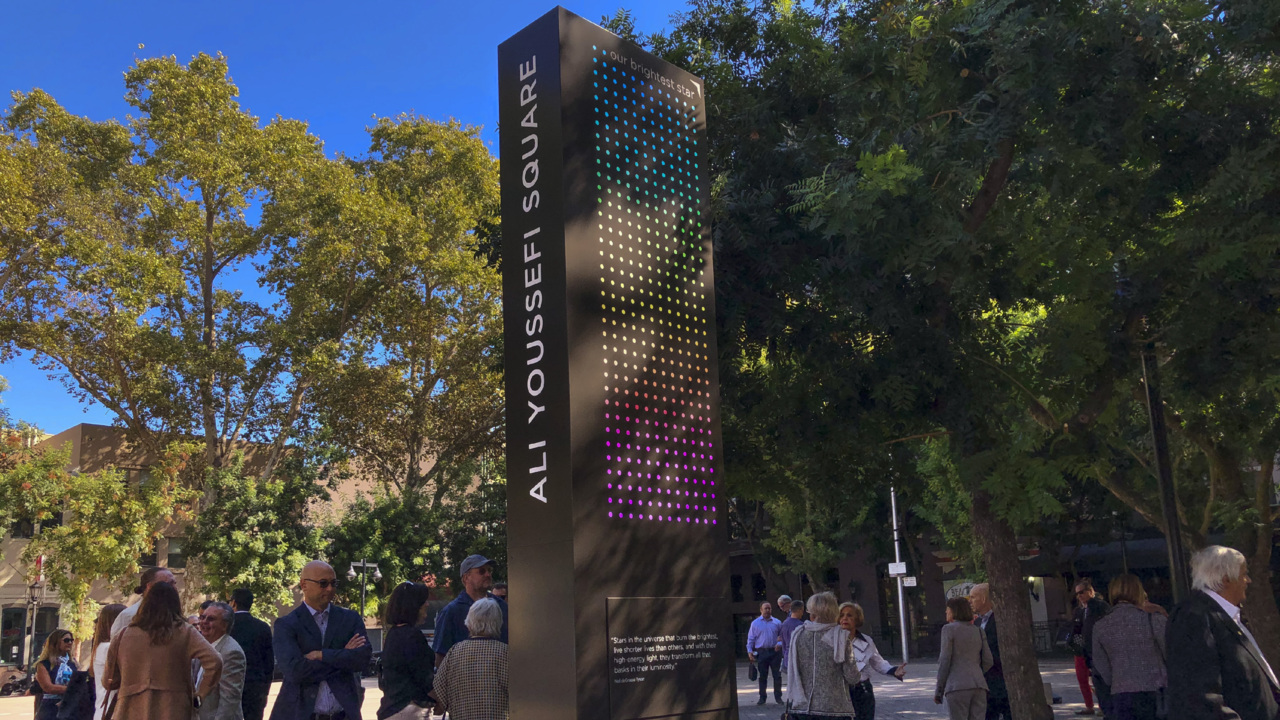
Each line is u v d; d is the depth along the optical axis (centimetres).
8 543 3719
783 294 1134
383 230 3591
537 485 525
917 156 926
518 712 513
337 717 643
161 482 3381
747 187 1093
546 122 561
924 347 1003
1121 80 932
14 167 3089
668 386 577
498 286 3825
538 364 538
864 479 1266
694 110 648
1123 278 1059
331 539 3819
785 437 1141
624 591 519
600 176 566
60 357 3403
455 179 3988
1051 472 947
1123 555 3033
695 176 635
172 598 581
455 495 4144
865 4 1170
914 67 942
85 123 3450
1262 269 961
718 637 568
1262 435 1328
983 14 897
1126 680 583
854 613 745
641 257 581
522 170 571
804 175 1058
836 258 980
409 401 3850
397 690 626
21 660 3644
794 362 1180
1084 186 1016
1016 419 1080
